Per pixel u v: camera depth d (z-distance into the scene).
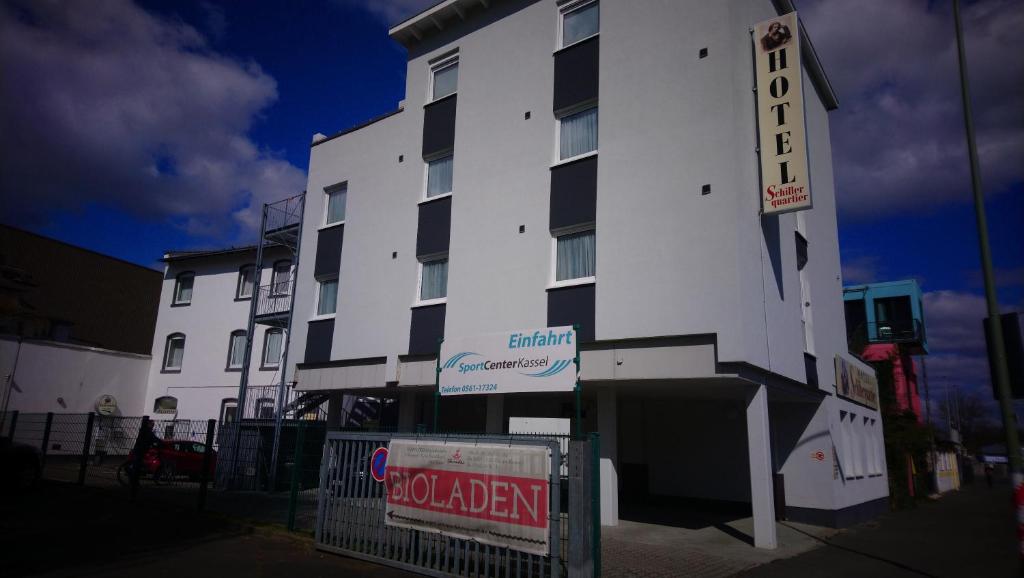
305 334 17.61
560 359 10.23
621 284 11.89
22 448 14.22
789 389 12.81
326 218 18.42
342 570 8.10
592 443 7.20
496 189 14.31
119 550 8.80
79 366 25.27
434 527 7.88
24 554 8.32
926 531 14.26
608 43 13.16
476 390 11.05
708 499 16.05
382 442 8.82
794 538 12.23
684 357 10.92
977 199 8.61
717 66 11.61
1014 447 7.50
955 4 9.45
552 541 6.82
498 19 15.31
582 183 12.95
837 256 18.52
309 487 10.77
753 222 11.66
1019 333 7.73
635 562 9.14
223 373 25.55
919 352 32.41
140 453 14.02
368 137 17.64
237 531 10.55
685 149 11.66
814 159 17.05
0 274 25.95
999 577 9.09
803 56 16.16
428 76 16.70
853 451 16.89
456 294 14.41
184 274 28.09
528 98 14.28
